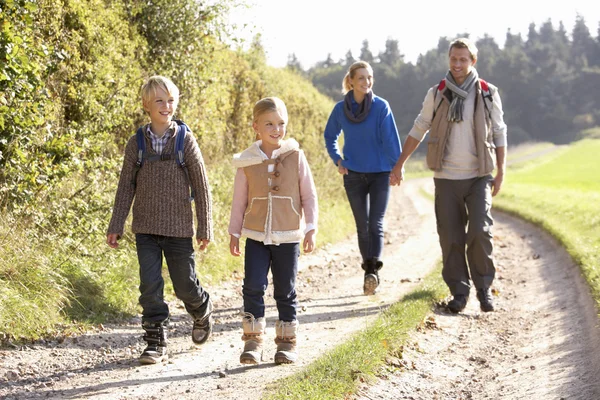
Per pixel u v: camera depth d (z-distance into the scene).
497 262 13.89
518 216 22.84
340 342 7.12
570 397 5.82
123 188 6.07
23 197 8.21
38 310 6.83
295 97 27.23
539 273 12.44
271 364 6.22
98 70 10.83
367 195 9.81
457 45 8.38
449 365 6.80
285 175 6.10
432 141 8.56
